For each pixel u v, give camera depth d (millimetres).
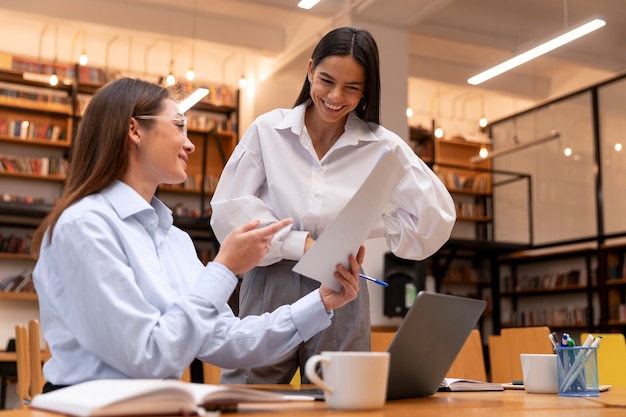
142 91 1390
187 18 8398
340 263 1375
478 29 8906
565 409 1109
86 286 1184
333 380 1025
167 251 1439
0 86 8703
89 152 1345
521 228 10781
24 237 8445
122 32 8656
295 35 8531
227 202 1959
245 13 8484
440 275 10305
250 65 9625
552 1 8320
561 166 10211
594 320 9797
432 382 1343
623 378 2701
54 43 8953
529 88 10602
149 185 1414
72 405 861
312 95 1927
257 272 1968
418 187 2020
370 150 2021
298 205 1972
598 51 9484
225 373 1965
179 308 1193
